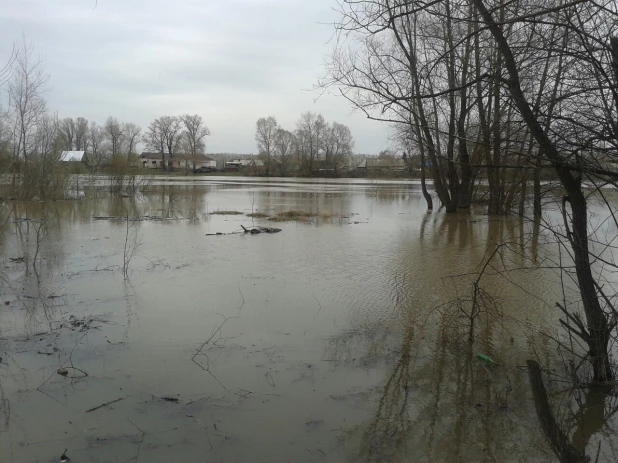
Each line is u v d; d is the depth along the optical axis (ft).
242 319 22.52
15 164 85.71
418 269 32.78
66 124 294.05
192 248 39.93
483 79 13.98
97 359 18.02
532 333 20.77
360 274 31.22
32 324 21.54
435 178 71.82
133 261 34.40
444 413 14.55
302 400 15.28
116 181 107.24
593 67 12.21
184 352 18.75
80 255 36.50
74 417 14.15
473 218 64.34
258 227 52.80
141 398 15.28
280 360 18.12
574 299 25.53
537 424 13.91
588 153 12.73
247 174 288.10
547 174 18.56
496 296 26.08
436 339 20.20
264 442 13.10
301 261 35.12
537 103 12.89
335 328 21.47
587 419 14.10
